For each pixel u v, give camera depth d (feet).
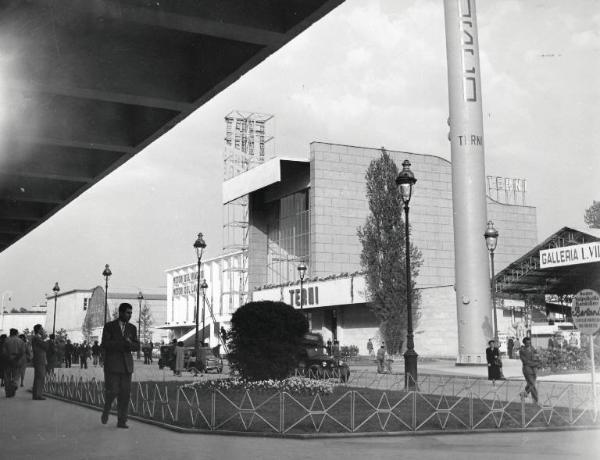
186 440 33.37
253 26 33.17
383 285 161.89
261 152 273.75
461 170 133.80
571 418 42.14
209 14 32.40
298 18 32.76
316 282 196.85
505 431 38.81
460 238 132.87
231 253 267.39
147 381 83.05
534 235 239.91
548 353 111.34
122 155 53.21
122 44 39.78
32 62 37.68
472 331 129.49
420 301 167.12
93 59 39.34
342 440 34.71
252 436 35.60
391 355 162.09
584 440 35.35
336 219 208.03
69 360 146.92
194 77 41.29
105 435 34.60
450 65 136.67
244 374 60.59
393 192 164.86
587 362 110.11
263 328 59.93
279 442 33.60
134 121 49.42
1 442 31.86
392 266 162.30
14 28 35.55
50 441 32.19
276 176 211.20
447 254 219.82
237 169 266.77
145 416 42.63
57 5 31.48
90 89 39.27
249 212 242.58
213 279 287.07
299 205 224.94
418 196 218.59
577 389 72.95
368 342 175.83
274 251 237.86
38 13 35.01
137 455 28.04
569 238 152.15
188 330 316.19
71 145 49.16
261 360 59.88
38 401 56.95
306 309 211.41
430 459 28.35
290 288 209.36
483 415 44.78
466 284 131.23
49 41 37.52
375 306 163.94
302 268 153.07
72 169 57.72
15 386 61.82
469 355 128.98
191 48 41.29
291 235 228.02
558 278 167.73
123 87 39.96
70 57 38.78
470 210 132.46
